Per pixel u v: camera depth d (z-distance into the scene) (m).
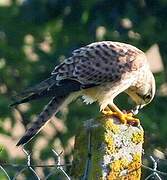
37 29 19.53
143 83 13.38
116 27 18.95
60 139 18.72
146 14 19.19
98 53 12.71
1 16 19.53
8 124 19.53
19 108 18.86
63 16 19.34
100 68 12.57
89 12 19.02
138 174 10.19
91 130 10.09
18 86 19.42
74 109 18.52
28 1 19.47
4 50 19.27
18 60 19.34
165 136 17.17
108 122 10.07
